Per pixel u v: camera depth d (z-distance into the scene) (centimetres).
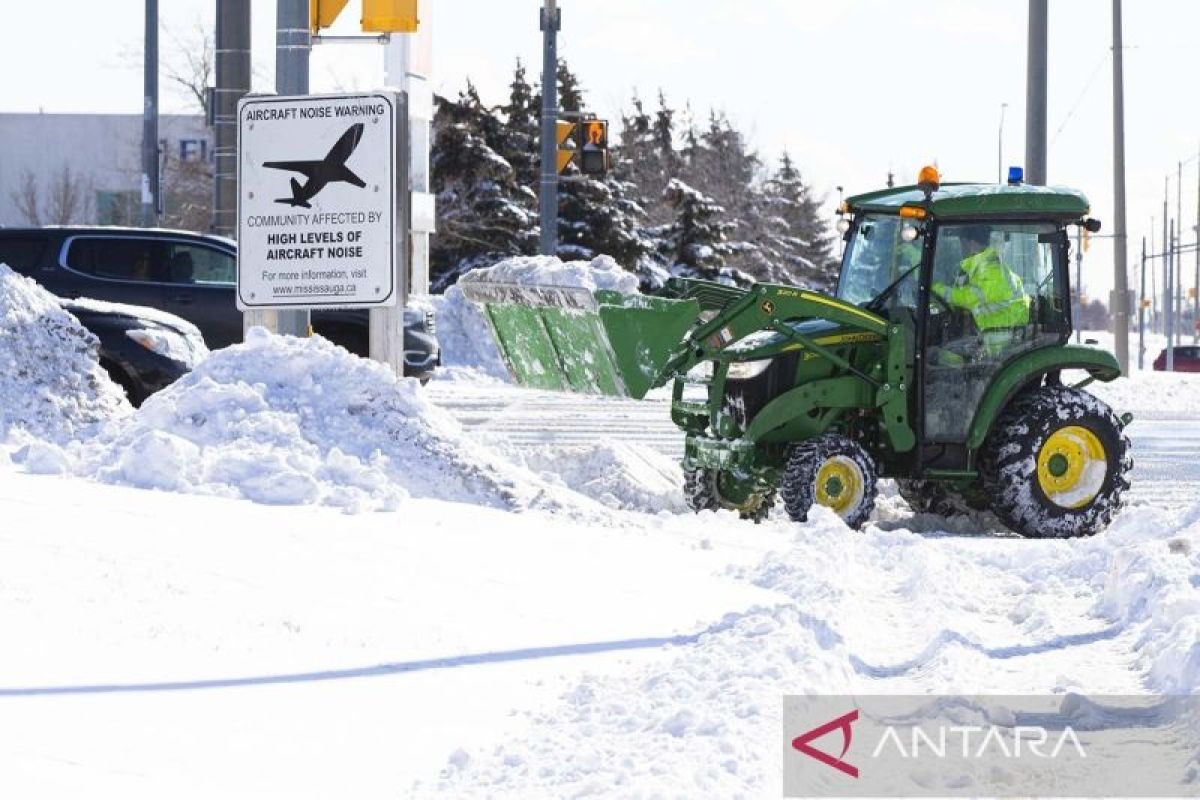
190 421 2375
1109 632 1705
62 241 3669
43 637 1427
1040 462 2700
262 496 2192
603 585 1870
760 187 15950
